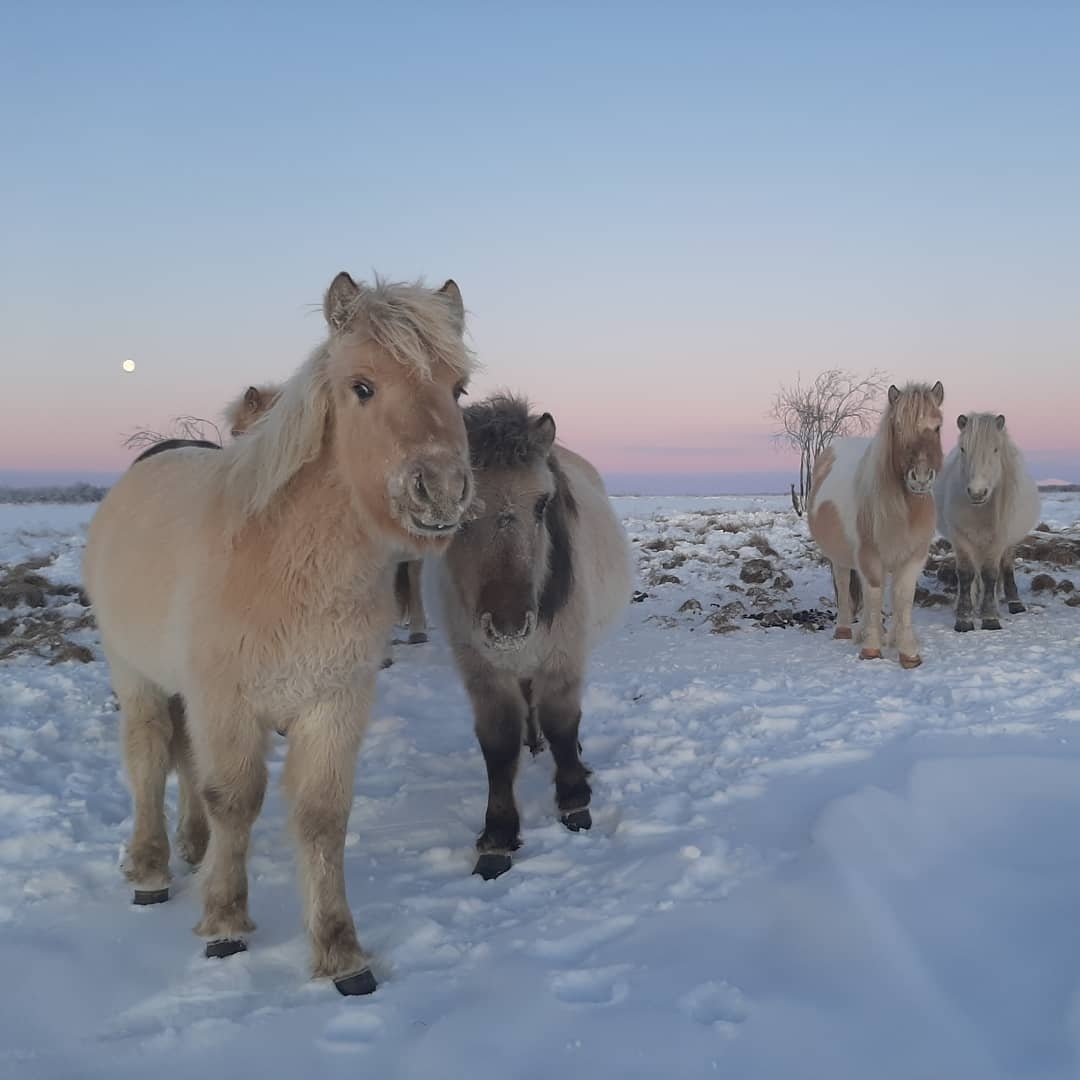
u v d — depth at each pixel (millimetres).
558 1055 2377
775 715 5723
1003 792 3881
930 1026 2318
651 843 3934
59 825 4340
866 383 30688
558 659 4277
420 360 2799
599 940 3088
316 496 2975
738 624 9430
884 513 7230
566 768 4434
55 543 15969
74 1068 2518
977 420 8344
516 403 3980
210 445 4719
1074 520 18312
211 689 3029
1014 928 2770
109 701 6633
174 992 2922
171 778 5156
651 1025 2469
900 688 6426
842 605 8672
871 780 4273
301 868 3078
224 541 3045
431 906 3512
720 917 3072
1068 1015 2270
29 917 3494
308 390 2990
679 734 5566
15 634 8938
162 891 3643
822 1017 2410
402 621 9453
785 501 39438
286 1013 2752
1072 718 5180
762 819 3986
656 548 14797
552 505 4133
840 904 2912
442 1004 2766
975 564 8781
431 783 5016
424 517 2725
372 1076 2398
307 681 3023
